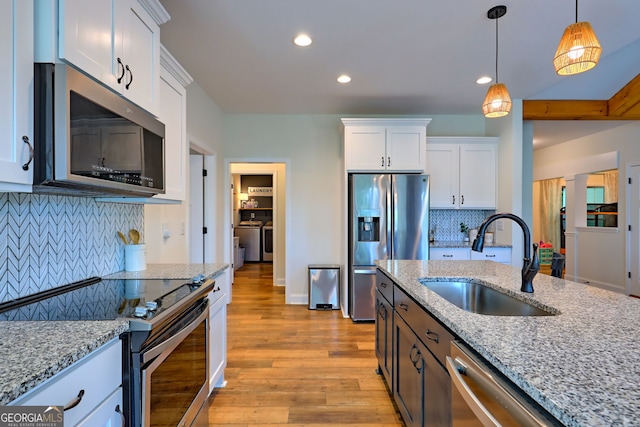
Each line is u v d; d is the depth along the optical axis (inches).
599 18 89.0
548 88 144.9
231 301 177.8
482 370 36.2
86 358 34.9
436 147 166.6
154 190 63.8
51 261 59.7
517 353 33.5
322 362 105.4
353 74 124.1
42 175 41.4
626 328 40.9
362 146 151.0
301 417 77.5
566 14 86.6
